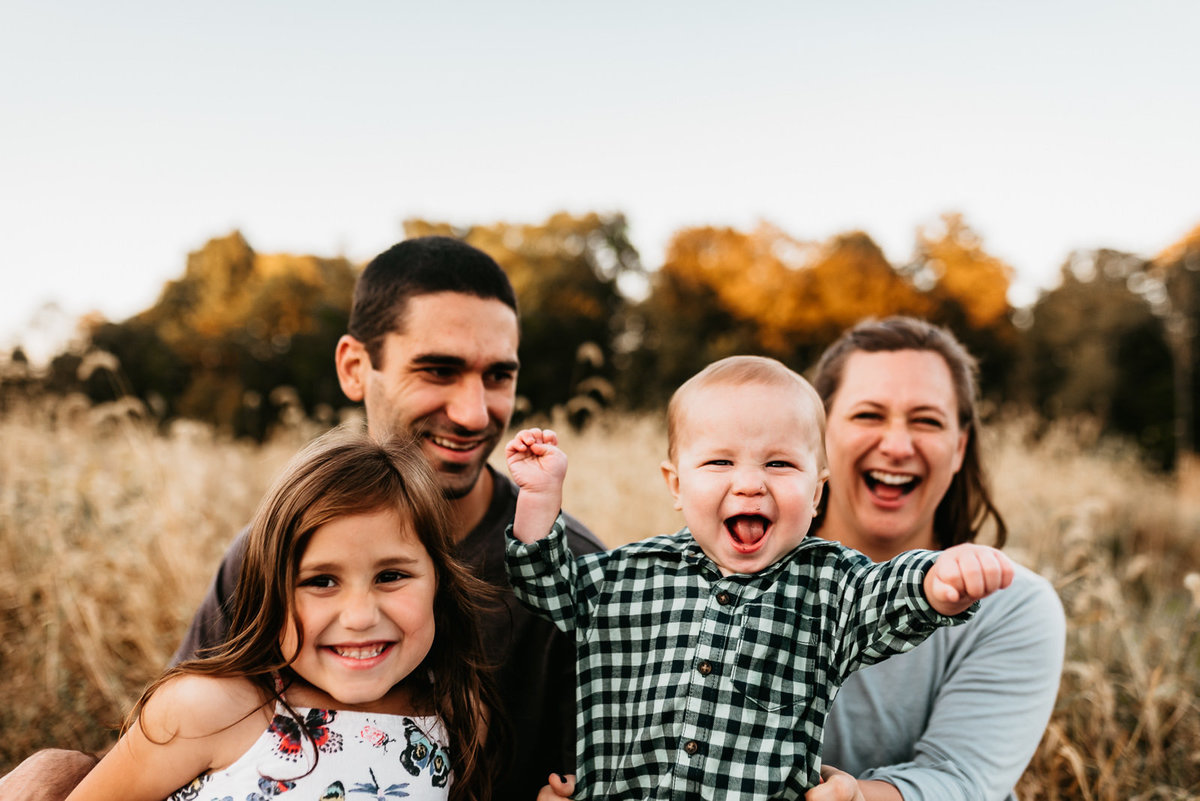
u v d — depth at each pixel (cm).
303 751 148
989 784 170
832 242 2048
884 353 205
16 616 348
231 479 588
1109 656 319
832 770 151
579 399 623
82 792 148
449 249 198
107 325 1770
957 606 127
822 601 151
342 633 149
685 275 2048
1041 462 734
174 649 325
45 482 455
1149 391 1850
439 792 159
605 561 167
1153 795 247
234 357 1794
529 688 182
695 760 144
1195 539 646
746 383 158
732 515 153
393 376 197
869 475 207
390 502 153
